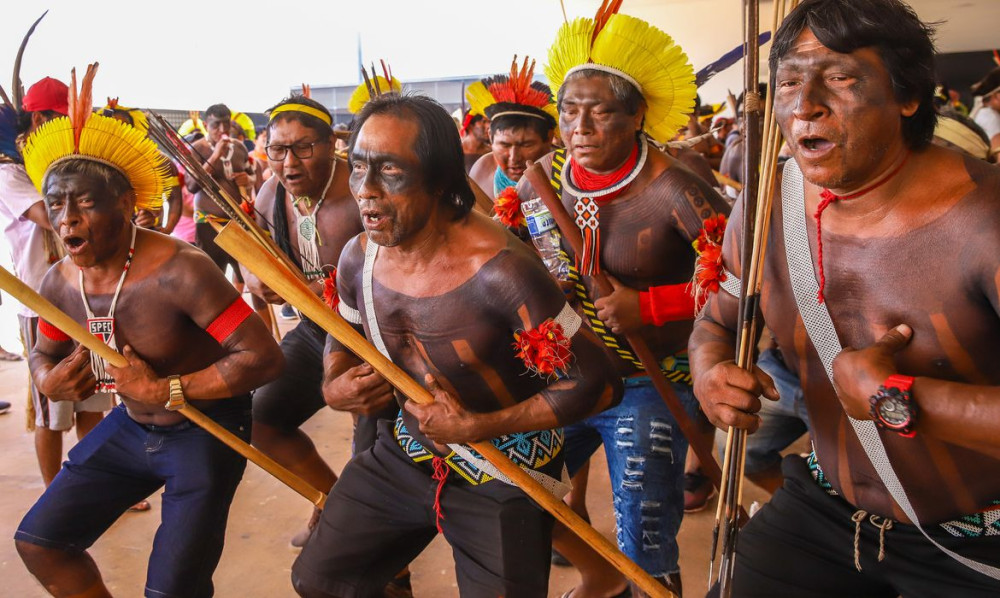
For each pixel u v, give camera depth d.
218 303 2.22
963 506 1.50
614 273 2.47
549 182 2.44
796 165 1.50
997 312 1.29
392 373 1.72
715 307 1.78
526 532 1.83
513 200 2.59
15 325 6.66
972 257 1.29
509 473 1.78
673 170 2.36
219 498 2.22
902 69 1.24
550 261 2.54
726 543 1.64
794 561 1.70
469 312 1.75
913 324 1.38
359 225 3.05
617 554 1.85
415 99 1.68
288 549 3.15
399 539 2.01
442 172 1.66
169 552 2.14
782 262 1.54
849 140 1.26
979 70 20.23
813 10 1.26
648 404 2.37
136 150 2.24
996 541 1.50
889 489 1.50
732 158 6.31
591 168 2.36
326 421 4.52
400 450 2.03
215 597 2.84
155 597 2.11
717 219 2.27
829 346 1.49
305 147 2.94
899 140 1.31
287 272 1.63
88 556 2.30
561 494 1.94
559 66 2.42
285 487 3.69
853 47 1.23
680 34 17.11
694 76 2.36
